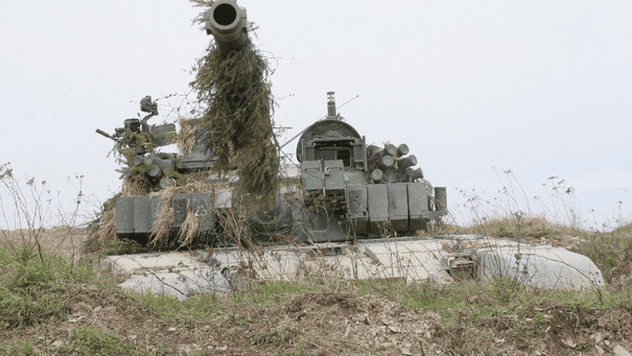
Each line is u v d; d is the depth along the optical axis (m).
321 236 10.70
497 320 6.19
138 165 11.27
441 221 12.33
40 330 5.80
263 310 6.50
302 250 9.51
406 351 5.62
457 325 6.13
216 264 8.77
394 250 9.45
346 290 7.17
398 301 6.88
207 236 10.23
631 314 6.23
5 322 5.87
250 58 8.34
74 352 5.40
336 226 10.85
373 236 11.08
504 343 5.88
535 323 6.10
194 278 7.99
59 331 5.77
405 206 10.59
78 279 7.04
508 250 8.96
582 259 8.68
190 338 5.88
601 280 8.42
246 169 9.24
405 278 7.99
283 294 7.14
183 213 9.82
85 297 6.49
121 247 10.68
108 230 10.92
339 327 6.04
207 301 7.11
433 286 7.71
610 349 5.81
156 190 11.24
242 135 8.91
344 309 6.46
